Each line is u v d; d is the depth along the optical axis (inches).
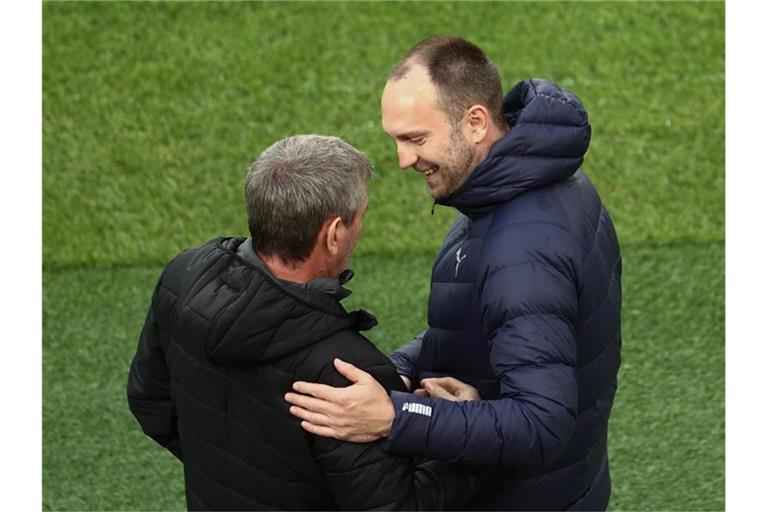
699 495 695.1
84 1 1093.8
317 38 1079.0
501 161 422.6
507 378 409.7
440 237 925.2
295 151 398.0
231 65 1058.7
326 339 394.0
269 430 400.2
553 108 424.5
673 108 1028.5
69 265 904.3
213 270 404.8
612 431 745.6
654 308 857.5
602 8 1098.7
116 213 947.3
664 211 952.3
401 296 863.7
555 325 411.2
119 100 1029.2
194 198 961.5
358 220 405.4
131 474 718.5
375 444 396.5
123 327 844.0
